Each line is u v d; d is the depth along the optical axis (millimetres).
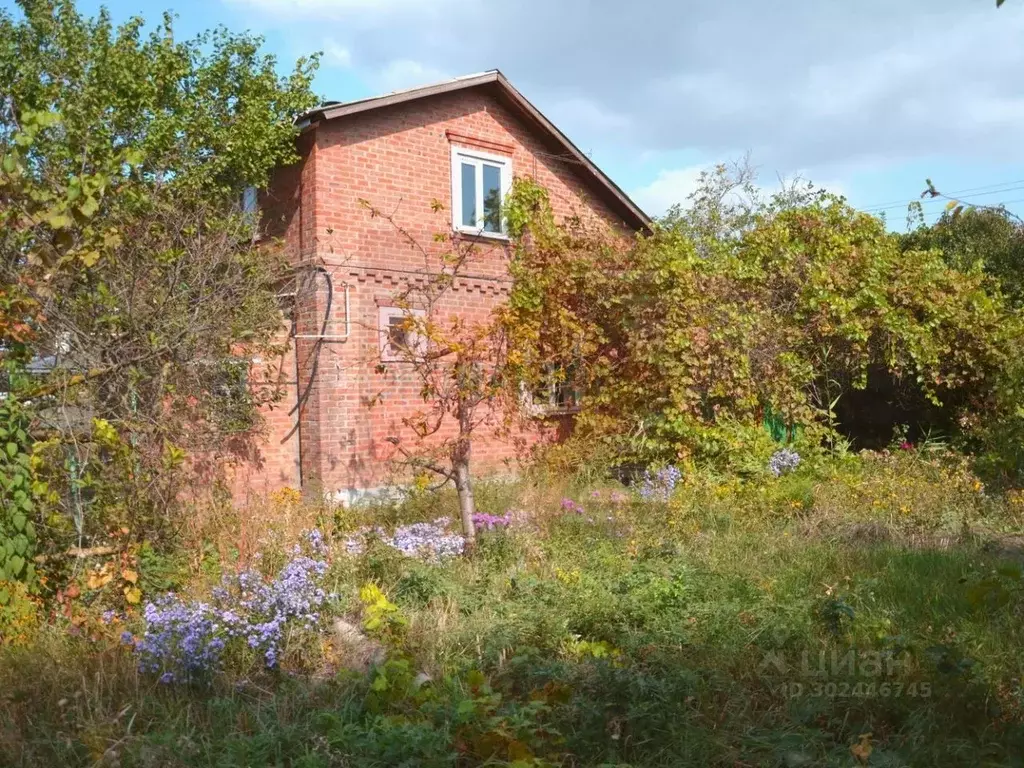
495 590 6883
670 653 5426
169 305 8562
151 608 5680
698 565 7574
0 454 6230
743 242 14812
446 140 13898
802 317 14234
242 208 13422
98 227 7898
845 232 14992
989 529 9500
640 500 10688
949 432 15633
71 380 7145
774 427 14016
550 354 13586
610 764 3951
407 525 9422
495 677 5230
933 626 5910
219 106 13406
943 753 4117
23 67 12086
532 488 11242
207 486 8945
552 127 15078
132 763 4152
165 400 8508
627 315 13367
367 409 12547
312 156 12375
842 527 9438
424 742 3975
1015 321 14828
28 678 5137
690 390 12891
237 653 5496
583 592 6473
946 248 19828
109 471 7113
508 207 14117
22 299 6812
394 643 5664
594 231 14117
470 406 9008
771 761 4152
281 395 11711
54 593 6531
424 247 13430
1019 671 5113
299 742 4281
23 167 6742
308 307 12297
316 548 7512
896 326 14438
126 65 12586
